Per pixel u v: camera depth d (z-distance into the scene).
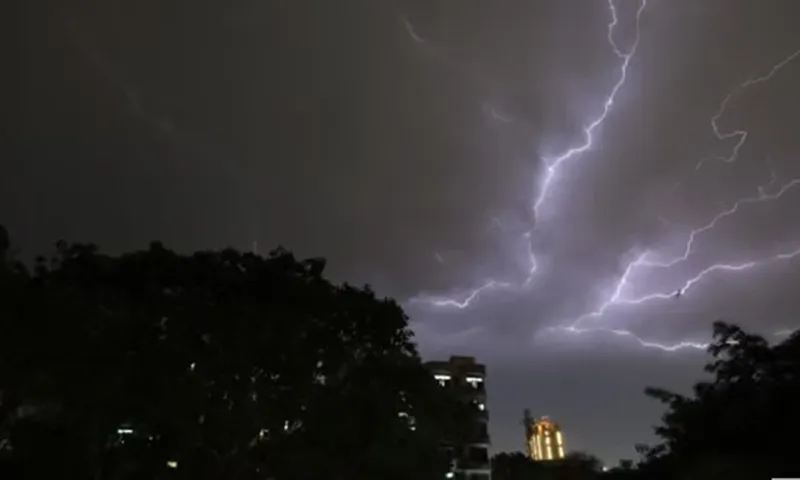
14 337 15.26
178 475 17.38
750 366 12.07
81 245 19.03
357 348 21.03
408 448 19.61
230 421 17.56
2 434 16.02
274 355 18.66
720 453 11.55
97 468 16.56
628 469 13.99
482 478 41.25
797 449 10.98
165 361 16.86
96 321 16.56
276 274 20.02
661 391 12.89
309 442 18.66
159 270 18.77
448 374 45.47
